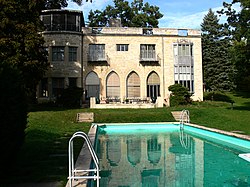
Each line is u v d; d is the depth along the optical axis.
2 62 8.77
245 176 9.12
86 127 20.70
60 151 11.88
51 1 38.75
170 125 22.58
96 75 37.44
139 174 9.53
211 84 51.75
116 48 37.97
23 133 9.35
